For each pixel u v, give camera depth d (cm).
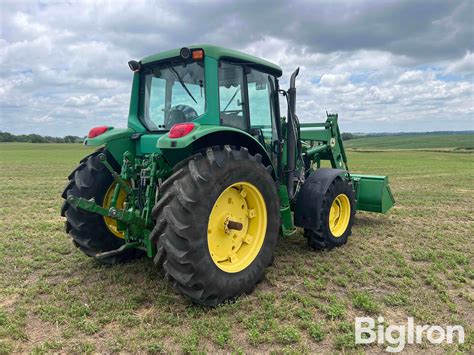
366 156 3741
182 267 323
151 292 371
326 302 360
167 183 336
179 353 278
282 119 514
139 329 306
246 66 425
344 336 296
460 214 767
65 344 285
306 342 294
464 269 446
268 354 279
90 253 433
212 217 358
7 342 286
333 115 681
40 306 339
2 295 366
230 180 352
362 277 414
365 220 709
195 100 391
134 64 427
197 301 336
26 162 2567
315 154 653
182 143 320
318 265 449
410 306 353
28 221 680
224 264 368
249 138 385
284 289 388
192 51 375
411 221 705
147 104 434
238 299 361
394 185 1299
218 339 289
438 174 1745
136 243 386
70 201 343
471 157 3566
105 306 340
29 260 458
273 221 405
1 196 985
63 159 2970
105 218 438
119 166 441
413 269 443
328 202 504
